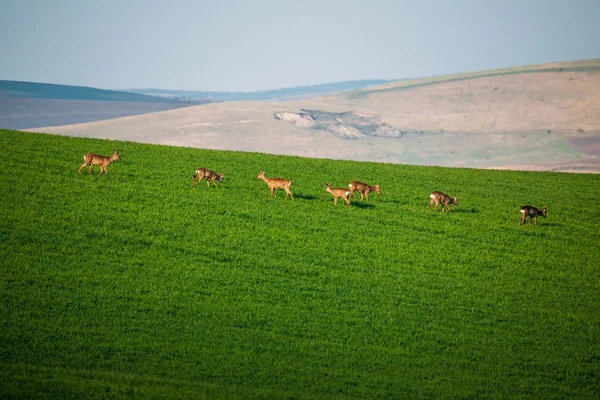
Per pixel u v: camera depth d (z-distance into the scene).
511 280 134.00
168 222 144.62
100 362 88.81
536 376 97.75
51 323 99.12
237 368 90.94
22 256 120.62
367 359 98.12
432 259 140.88
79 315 103.00
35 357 88.25
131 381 81.50
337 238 146.75
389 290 124.62
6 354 88.31
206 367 90.56
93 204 149.38
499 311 119.69
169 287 116.38
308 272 128.88
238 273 125.06
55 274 115.81
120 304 108.00
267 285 121.56
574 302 125.62
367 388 89.00
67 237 130.88
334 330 106.94
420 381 92.94
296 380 89.44
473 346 105.56
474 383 93.75
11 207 141.00
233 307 111.38
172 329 101.44
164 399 76.12
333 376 91.75
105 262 123.00
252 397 80.00
